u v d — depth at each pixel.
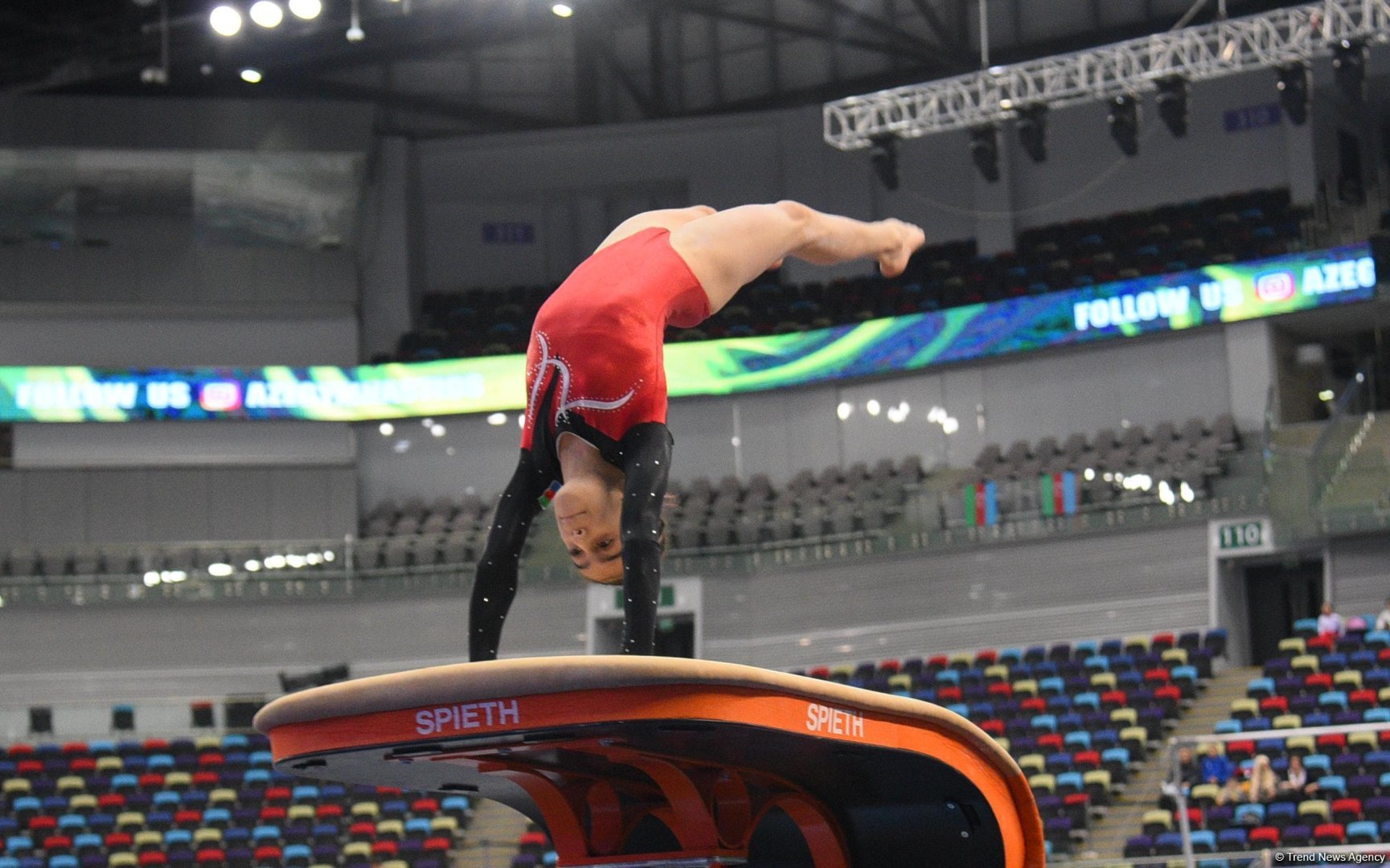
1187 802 17.84
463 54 37.12
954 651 26.64
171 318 32.88
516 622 28.45
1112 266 30.33
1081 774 19.58
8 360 32.03
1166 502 25.73
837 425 31.78
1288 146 31.08
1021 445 29.31
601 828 4.15
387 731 3.47
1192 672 22.42
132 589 28.98
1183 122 24.09
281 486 32.47
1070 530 26.38
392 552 29.55
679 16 37.03
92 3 31.81
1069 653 24.19
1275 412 27.86
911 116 33.72
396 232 34.81
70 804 22.73
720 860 3.99
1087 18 33.16
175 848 21.23
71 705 25.34
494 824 22.44
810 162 35.03
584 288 3.95
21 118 31.36
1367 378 26.38
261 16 25.31
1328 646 21.48
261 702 25.67
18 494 31.39
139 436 32.28
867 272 34.12
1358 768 18.02
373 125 32.94
